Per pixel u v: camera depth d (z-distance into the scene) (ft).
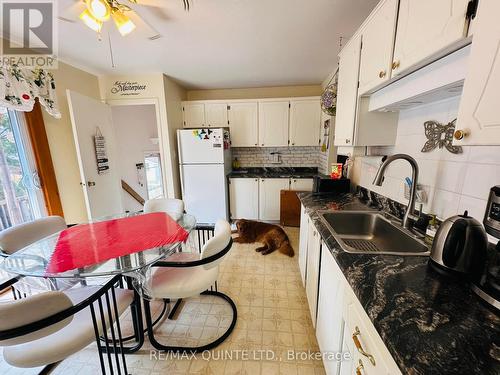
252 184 11.89
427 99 3.79
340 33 6.52
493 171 2.97
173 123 11.22
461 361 1.60
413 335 1.83
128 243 4.49
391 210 5.27
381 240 4.87
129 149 14.14
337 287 3.33
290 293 6.55
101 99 10.34
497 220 2.43
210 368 4.40
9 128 6.66
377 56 4.03
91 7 4.17
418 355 1.66
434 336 1.82
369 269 2.81
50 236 4.88
